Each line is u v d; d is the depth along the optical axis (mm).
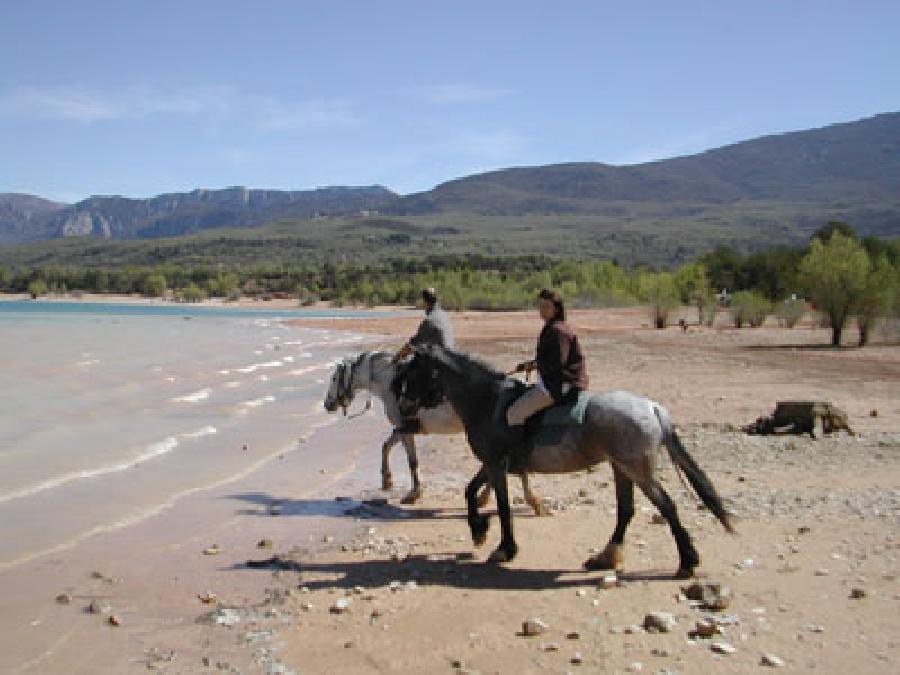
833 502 11562
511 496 12945
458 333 52344
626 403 8602
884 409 19969
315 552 10203
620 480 8992
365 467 15656
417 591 8609
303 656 7066
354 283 150125
